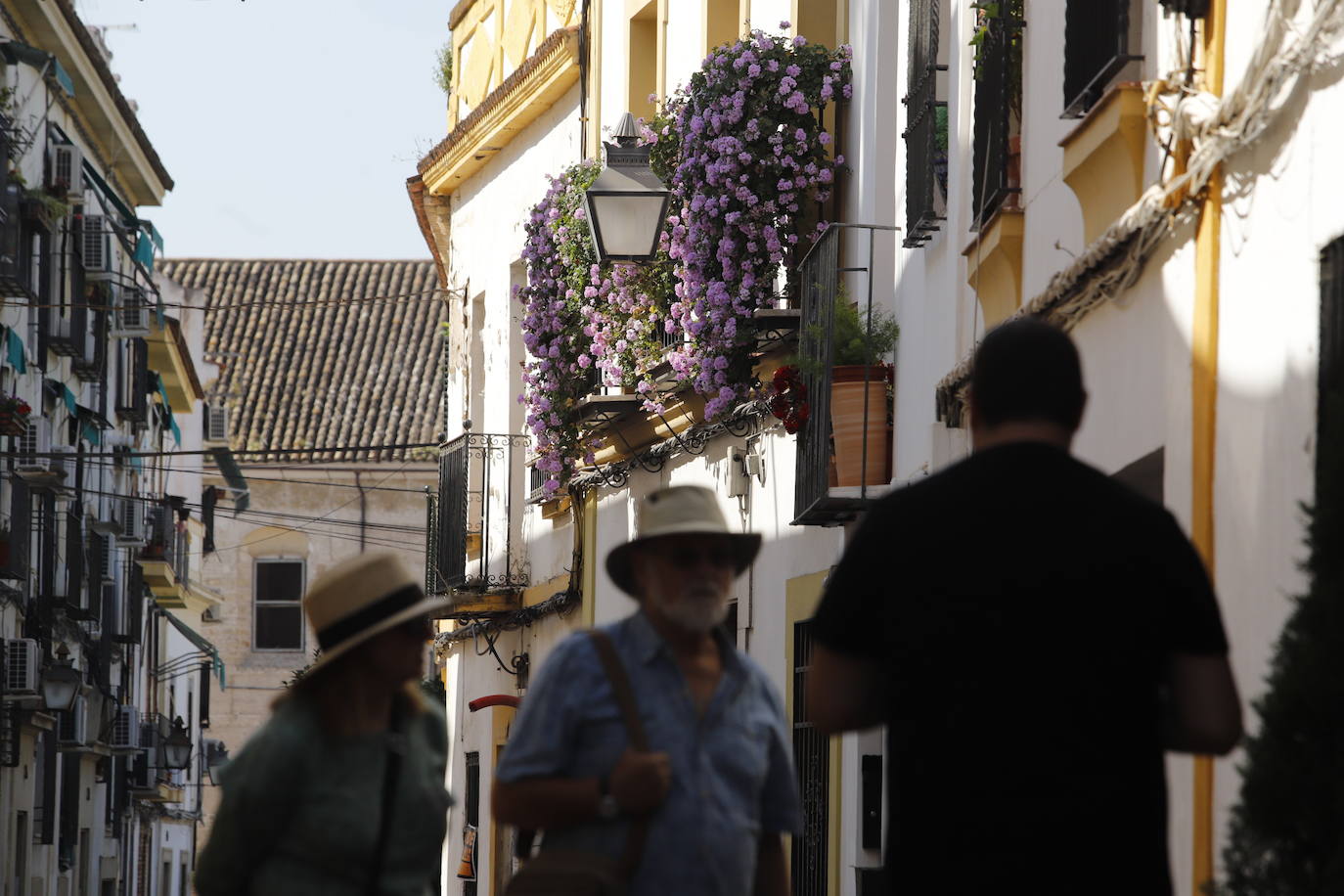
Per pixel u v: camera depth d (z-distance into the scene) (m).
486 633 23.28
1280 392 6.29
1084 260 8.10
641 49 19.23
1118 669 4.45
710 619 5.54
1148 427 7.68
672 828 5.41
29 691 26.12
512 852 22.03
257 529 47.97
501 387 23.55
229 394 46.06
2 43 25.61
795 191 14.30
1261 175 6.50
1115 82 8.13
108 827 37.72
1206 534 6.93
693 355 15.30
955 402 10.34
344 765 5.60
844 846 12.58
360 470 46.72
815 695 4.75
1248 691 6.48
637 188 14.98
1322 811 4.37
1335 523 4.48
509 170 23.56
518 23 23.53
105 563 33.62
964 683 4.47
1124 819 4.40
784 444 14.53
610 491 19.12
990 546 4.52
